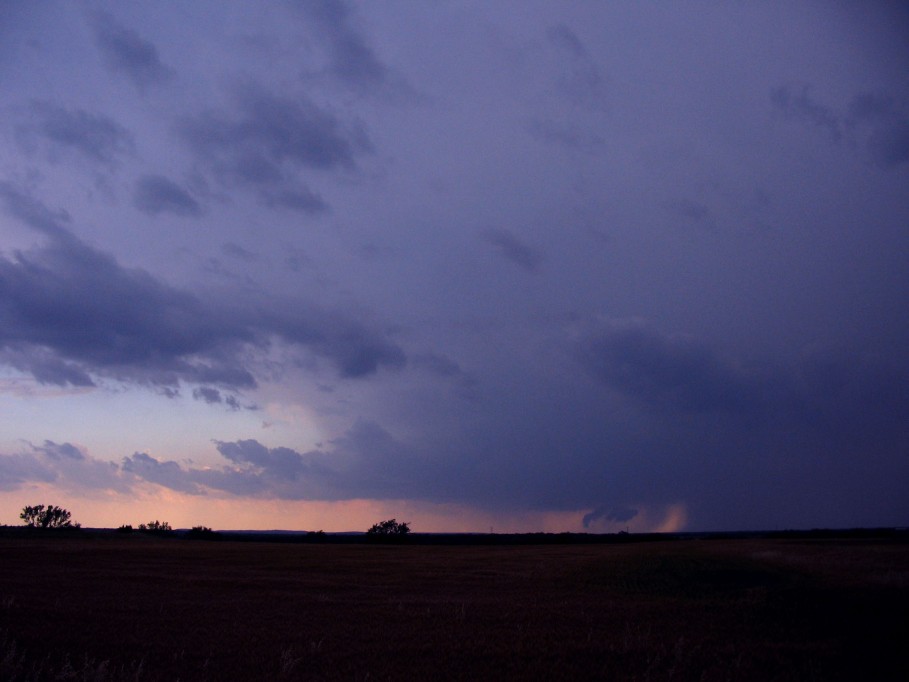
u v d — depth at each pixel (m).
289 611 26.17
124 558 61.00
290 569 50.50
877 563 36.72
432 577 42.78
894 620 22.02
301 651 18.48
